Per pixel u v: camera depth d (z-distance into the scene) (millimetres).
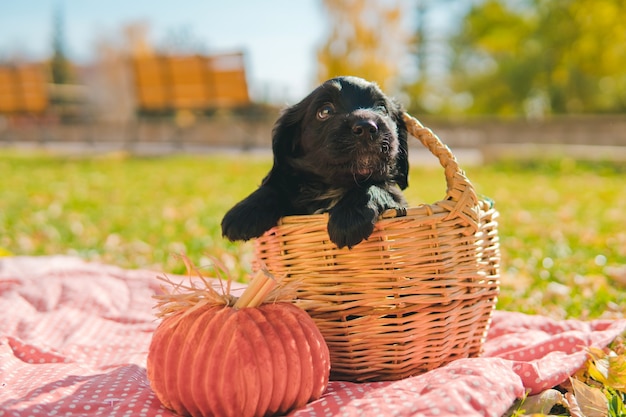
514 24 10062
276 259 958
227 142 7352
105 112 9461
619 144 6387
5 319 1158
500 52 10672
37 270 1461
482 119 7176
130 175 4516
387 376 949
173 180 4211
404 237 920
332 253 926
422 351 943
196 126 7441
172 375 843
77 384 917
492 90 10508
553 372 927
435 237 927
